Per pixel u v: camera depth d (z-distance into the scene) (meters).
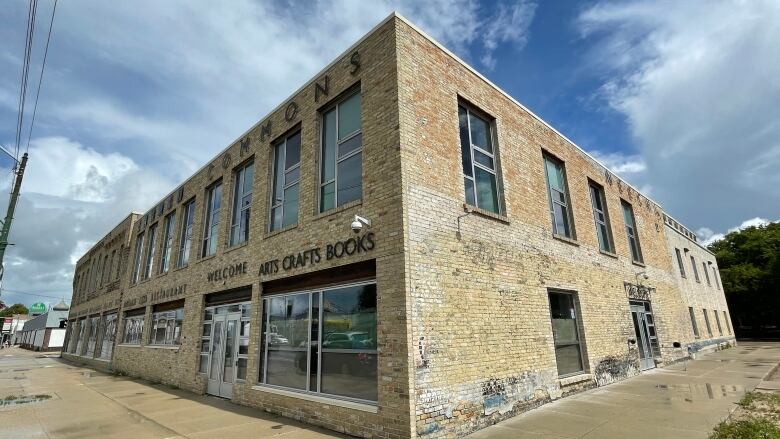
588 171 14.95
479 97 10.48
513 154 11.16
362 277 8.05
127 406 10.75
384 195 7.84
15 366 24.80
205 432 7.82
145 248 20.31
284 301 10.11
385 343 7.11
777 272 36.59
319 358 8.69
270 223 11.46
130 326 20.45
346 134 9.48
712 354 21.42
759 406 8.41
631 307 15.13
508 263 9.66
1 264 15.49
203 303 13.91
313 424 8.23
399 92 8.09
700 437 6.47
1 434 8.00
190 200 16.77
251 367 10.55
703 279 26.00
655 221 19.78
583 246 13.09
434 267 7.70
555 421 7.88
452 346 7.59
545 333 10.12
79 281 33.78
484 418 7.76
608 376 12.18
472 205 9.37
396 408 6.68
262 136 12.40
